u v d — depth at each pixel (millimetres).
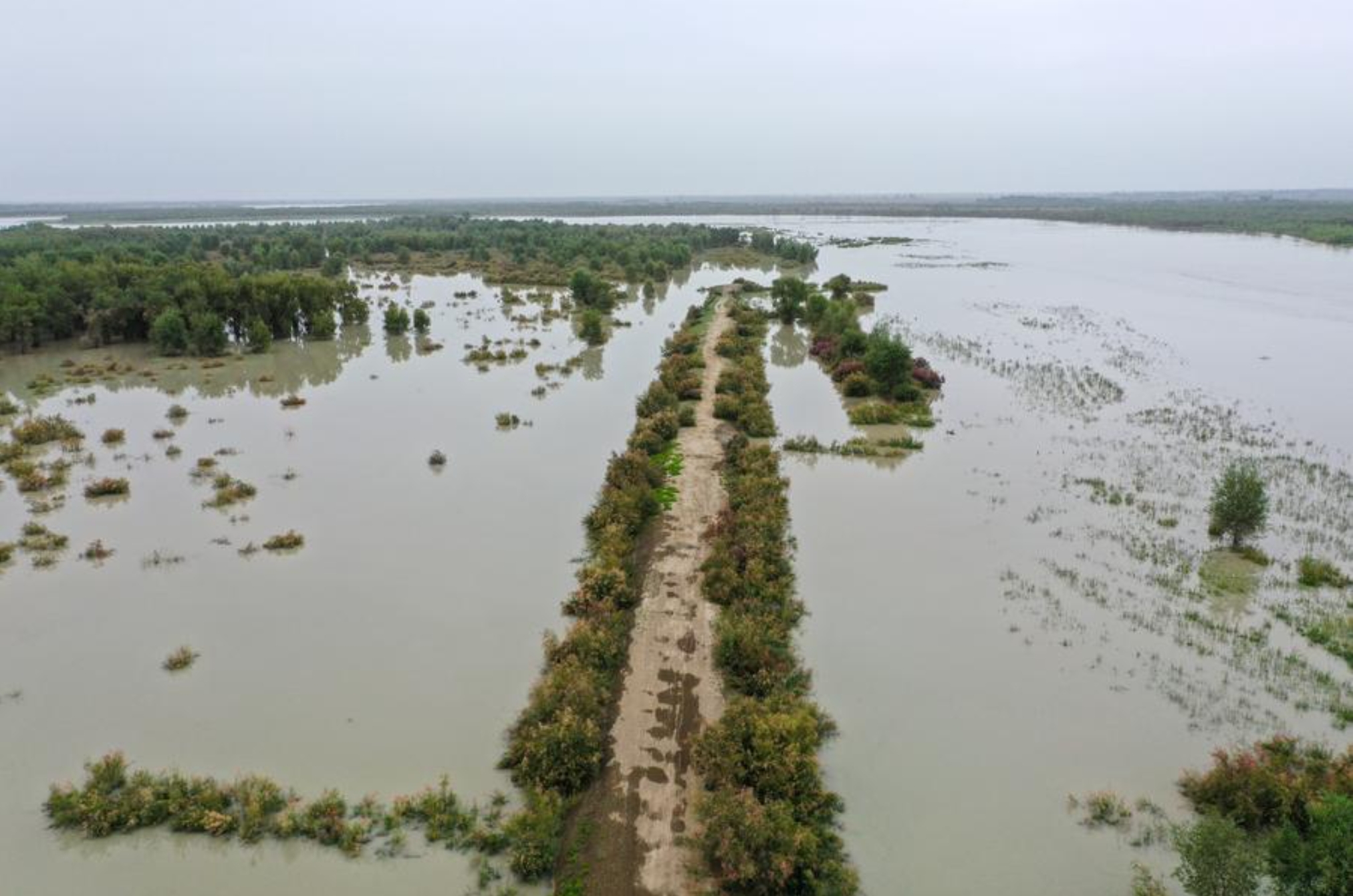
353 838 15961
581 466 36562
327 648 22531
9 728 19391
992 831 16125
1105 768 17812
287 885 15148
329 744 18781
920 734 18891
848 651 22094
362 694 20562
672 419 40000
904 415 42719
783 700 19047
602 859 15375
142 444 39625
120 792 17328
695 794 16953
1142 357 55969
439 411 45344
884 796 17016
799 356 59469
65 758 18391
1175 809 16641
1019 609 24219
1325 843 13469
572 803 16703
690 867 15148
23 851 15953
